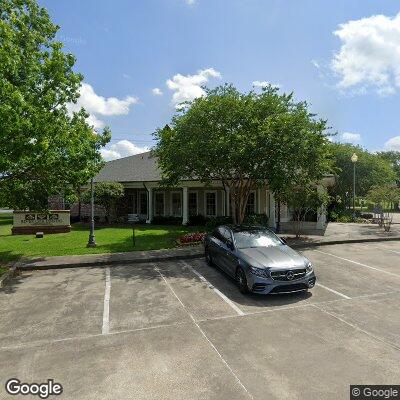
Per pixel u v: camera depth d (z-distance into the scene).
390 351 5.23
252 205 24.64
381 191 21.97
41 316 6.92
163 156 16.55
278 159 13.96
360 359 4.98
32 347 5.54
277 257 8.34
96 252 13.67
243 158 14.16
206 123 14.70
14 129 9.50
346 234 17.95
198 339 5.74
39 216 20.98
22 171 12.15
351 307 7.26
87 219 28.56
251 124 14.19
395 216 33.25
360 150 35.59
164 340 5.72
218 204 25.86
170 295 8.22
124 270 10.88
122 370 4.77
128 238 17.89
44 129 10.28
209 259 11.35
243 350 5.31
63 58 11.96
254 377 4.53
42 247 15.34
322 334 5.88
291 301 7.70
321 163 15.17
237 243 9.38
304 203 15.91
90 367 4.87
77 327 6.33
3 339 5.87
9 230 23.06
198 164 14.80
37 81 11.77
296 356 5.10
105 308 7.34
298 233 17.17
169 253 12.94
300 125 14.24
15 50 10.55
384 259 12.03
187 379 4.50
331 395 4.12
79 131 11.96
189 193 26.95
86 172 12.05
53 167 11.84
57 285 9.21
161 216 26.20
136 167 29.80
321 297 7.96
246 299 7.87
